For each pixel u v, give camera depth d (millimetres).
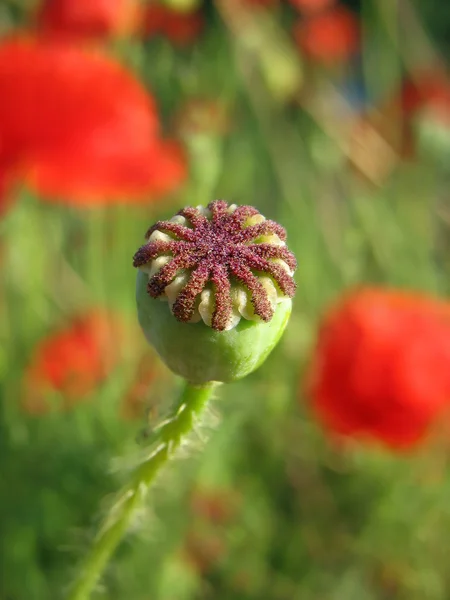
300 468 159
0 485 126
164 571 128
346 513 154
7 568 121
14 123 120
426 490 148
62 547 86
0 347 132
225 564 141
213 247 62
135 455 68
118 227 162
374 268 196
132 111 128
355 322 121
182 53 210
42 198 154
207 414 68
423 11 258
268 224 64
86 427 130
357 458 151
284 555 148
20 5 169
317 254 190
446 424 135
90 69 125
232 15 179
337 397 119
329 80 234
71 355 133
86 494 124
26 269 146
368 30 223
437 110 187
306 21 222
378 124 205
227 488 144
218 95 193
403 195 200
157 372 137
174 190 169
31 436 130
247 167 200
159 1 170
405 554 147
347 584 144
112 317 145
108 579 124
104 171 125
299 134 210
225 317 60
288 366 163
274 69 182
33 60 122
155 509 126
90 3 144
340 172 208
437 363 116
